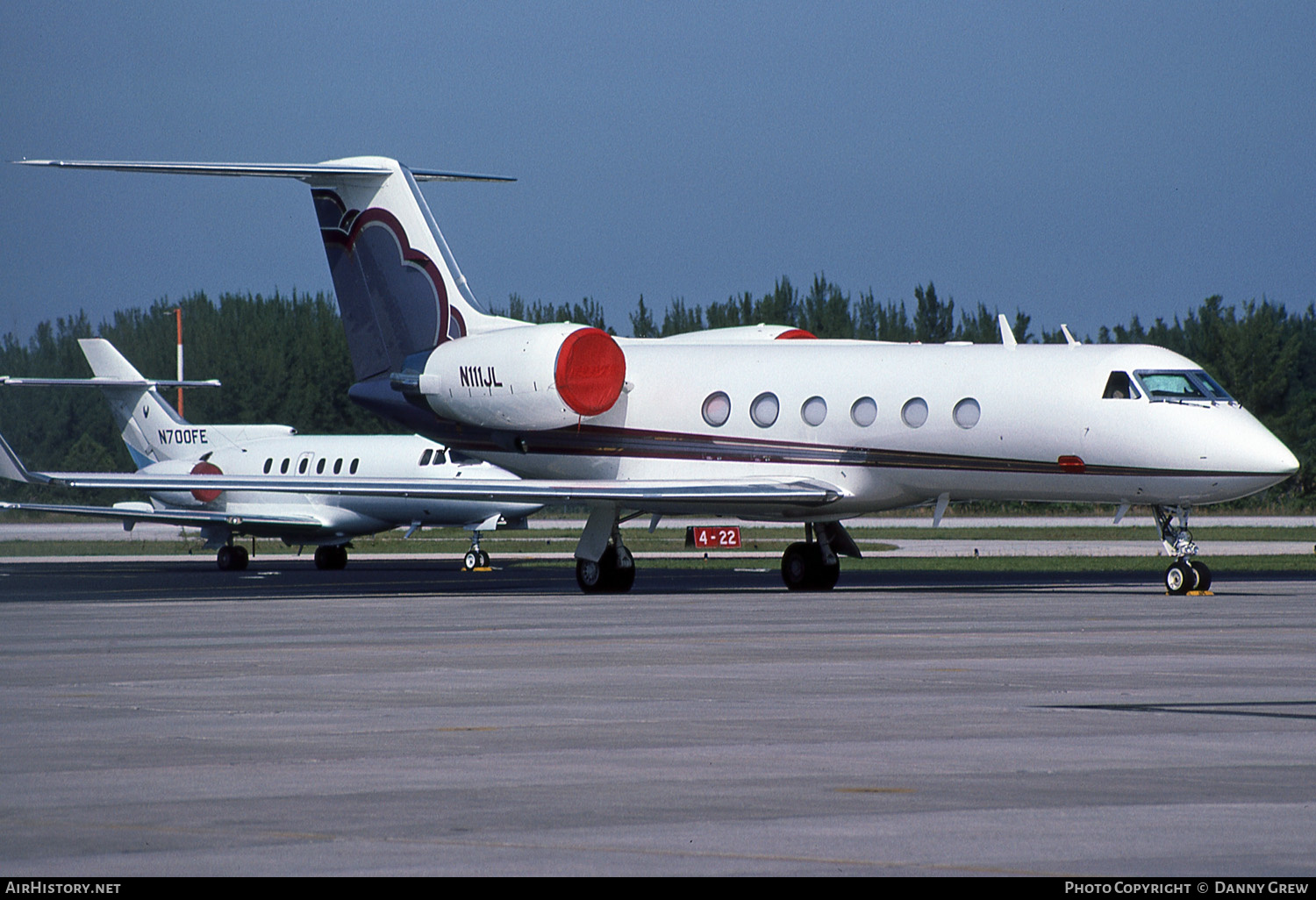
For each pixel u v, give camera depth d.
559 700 47.22
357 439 164.62
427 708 45.56
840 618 79.88
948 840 28.33
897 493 104.62
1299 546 186.62
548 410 108.50
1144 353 97.31
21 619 82.94
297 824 29.86
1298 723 41.91
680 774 34.81
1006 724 41.88
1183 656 59.16
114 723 42.78
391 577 140.62
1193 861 26.69
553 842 28.28
